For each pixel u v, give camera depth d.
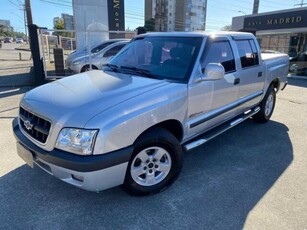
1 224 2.46
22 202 2.78
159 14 74.06
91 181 2.37
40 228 2.43
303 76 14.09
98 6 16.77
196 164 3.66
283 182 3.23
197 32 3.64
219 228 2.47
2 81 10.45
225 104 3.80
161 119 2.75
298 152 4.09
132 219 2.57
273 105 5.62
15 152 3.90
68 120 2.36
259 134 4.83
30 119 2.68
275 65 5.30
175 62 3.32
